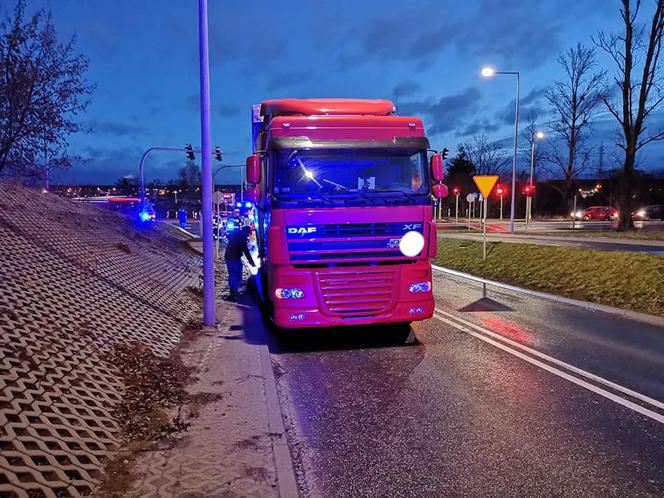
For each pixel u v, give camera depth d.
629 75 24.89
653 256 11.54
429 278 7.21
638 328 8.12
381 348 7.30
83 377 4.67
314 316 6.91
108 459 3.62
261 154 7.66
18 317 5.10
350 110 7.80
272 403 4.95
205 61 8.02
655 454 3.91
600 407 4.87
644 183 53.62
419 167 7.12
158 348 6.50
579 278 11.86
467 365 6.36
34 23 11.91
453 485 3.52
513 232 31.70
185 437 4.13
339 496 3.41
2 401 3.66
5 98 11.75
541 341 7.43
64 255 8.10
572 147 48.91
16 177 12.69
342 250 6.87
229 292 12.42
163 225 28.55
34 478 3.04
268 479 3.46
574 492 3.38
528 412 4.79
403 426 4.56
